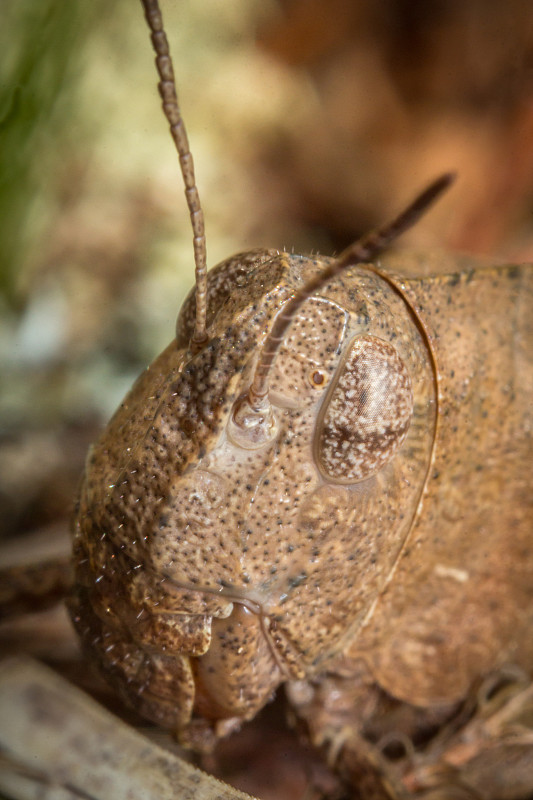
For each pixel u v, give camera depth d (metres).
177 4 0.09
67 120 0.07
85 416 0.06
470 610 0.05
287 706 0.05
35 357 0.07
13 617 0.05
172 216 0.08
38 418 0.06
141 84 0.09
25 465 0.06
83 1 0.07
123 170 0.08
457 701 0.05
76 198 0.08
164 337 0.07
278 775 0.05
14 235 0.07
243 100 0.09
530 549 0.05
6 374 0.07
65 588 0.05
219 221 0.09
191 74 0.09
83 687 0.05
